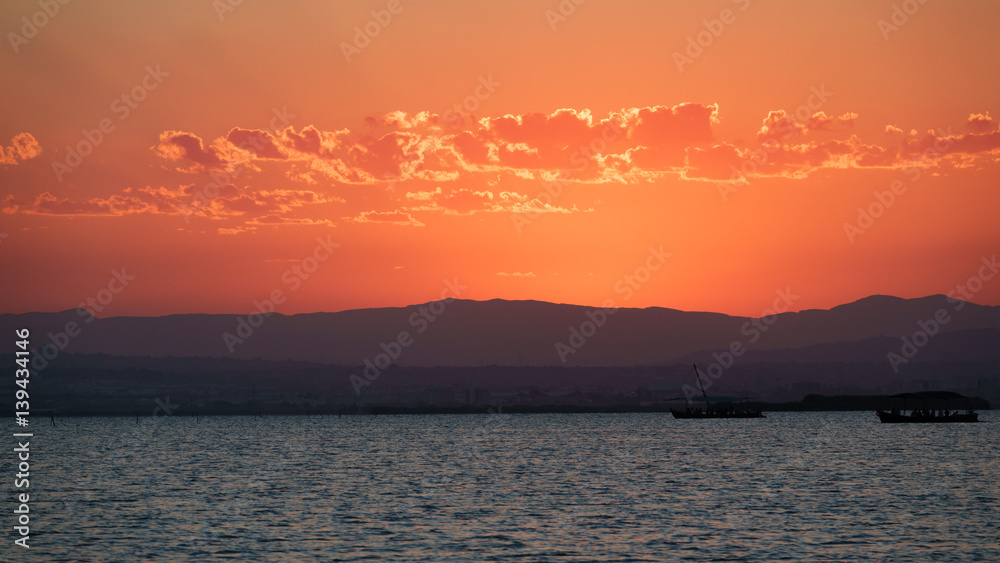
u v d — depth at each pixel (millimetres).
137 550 65438
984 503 88000
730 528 73875
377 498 95875
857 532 71625
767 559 61812
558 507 87562
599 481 114250
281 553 64375
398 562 61406
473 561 61656
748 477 117562
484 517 80938
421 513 83625
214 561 61688
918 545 66250
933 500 90500
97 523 77812
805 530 72625
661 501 91688
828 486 104938
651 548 65750
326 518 80625
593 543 67750
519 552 64562
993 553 63500
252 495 99562
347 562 61375
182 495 99688
